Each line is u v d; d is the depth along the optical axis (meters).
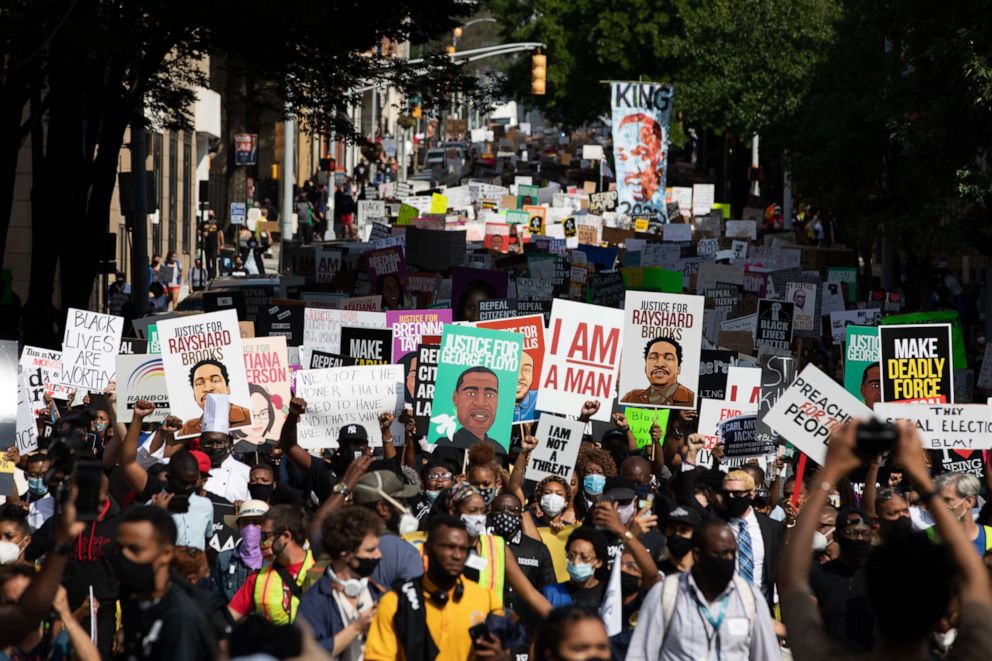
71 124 31.64
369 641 9.23
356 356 20.38
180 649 7.31
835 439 6.41
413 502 14.23
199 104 69.00
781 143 68.50
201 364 16.67
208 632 7.46
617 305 34.41
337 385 17.72
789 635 6.39
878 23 39.91
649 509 11.91
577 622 7.36
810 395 13.95
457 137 157.75
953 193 35.47
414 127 154.38
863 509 14.22
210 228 64.69
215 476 15.64
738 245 50.62
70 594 12.14
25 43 22.78
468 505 11.54
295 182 97.88
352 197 91.81
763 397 20.22
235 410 16.64
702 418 19.45
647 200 67.19
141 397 17.34
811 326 31.53
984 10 31.55
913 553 6.04
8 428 16.50
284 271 56.47
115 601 12.27
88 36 23.03
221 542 14.05
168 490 13.38
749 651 8.81
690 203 74.88
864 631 11.01
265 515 10.75
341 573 9.62
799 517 6.49
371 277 35.12
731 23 71.75
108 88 32.28
